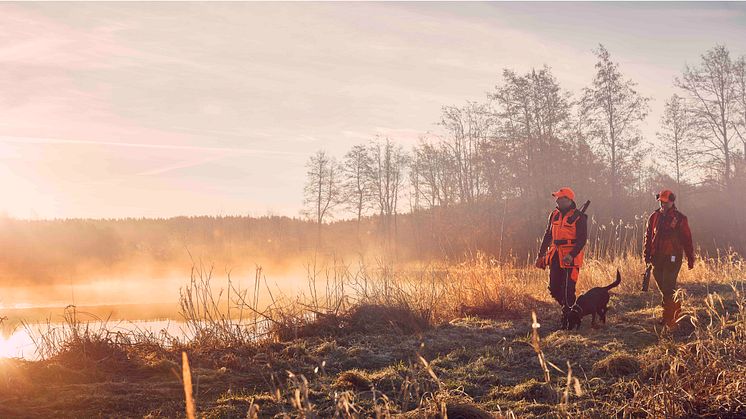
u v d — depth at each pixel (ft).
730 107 119.55
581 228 29.14
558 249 29.35
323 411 18.07
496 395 19.62
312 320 32.40
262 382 22.24
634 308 34.01
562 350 24.53
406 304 32.91
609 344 24.61
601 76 120.78
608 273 42.24
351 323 31.94
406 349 26.48
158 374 23.65
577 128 123.34
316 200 164.86
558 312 33.45
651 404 17.02
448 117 135.03
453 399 17.93
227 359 25.29
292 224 185.47
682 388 17.47
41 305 57.00
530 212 114.73
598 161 120.98
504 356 23.95
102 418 18.29
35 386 21.20
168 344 29.73
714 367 18.21
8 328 39.34
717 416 16.51
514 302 35.27
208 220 179.63
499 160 124.06
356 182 164.35
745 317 22.47
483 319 33.12
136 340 29.07
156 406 19.40
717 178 121.70
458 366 23.24
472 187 131.03
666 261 28.66
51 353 27.35
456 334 29.17
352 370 22.41
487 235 111.86
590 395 18.83
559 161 119.55
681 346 20.15
